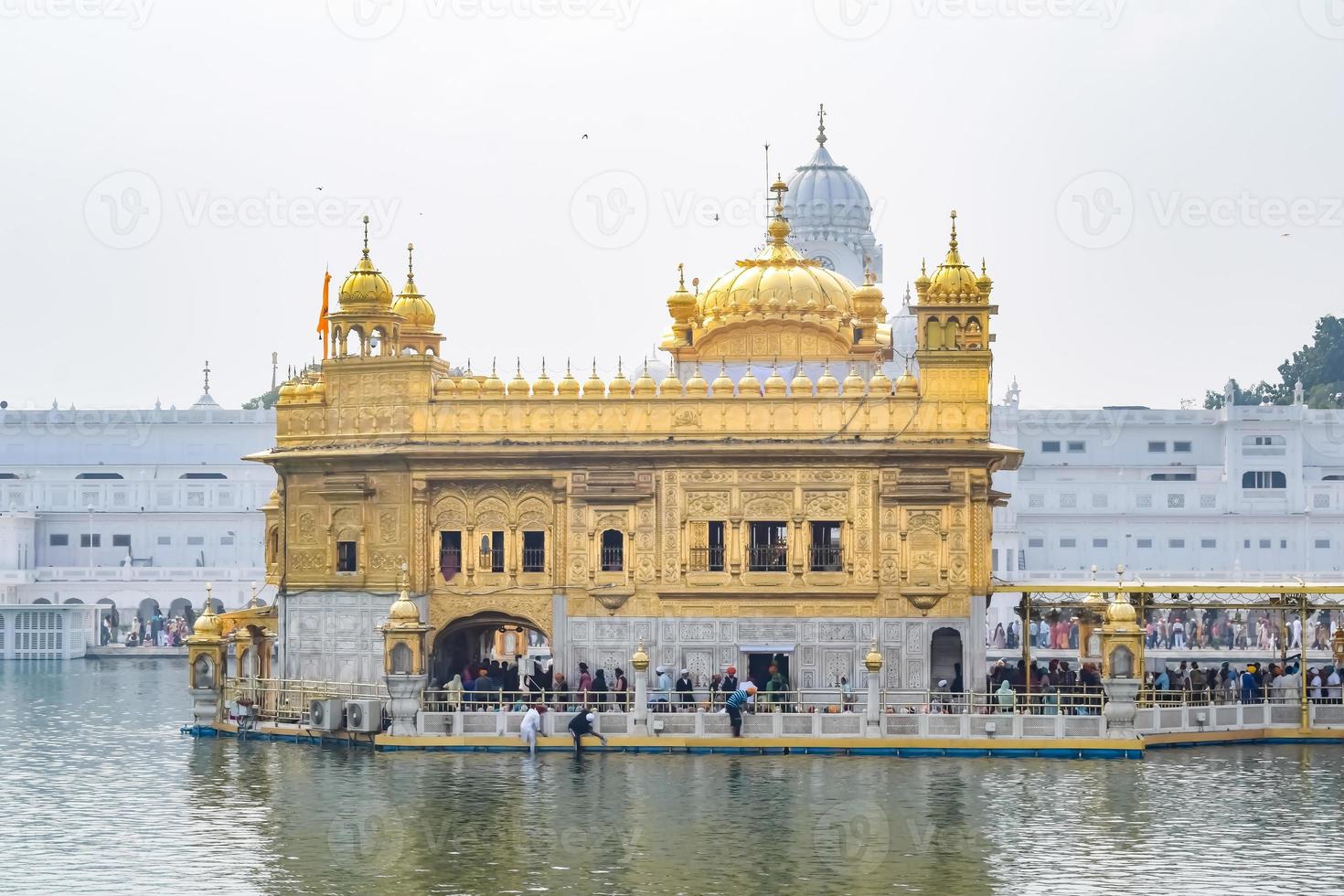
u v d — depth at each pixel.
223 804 50.44
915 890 40.94
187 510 136.50
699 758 56.09
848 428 60.97
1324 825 46.81
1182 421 137.75
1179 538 134.75
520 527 62.12
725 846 44.84
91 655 116.62
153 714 75.31
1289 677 62.28
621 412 61.84
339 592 62.91
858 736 56.72
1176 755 56.84
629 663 61.47
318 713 60.38
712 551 61.25
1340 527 135.00
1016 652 98.62
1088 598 67.00
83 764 58.25
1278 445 135.88
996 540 128.50
